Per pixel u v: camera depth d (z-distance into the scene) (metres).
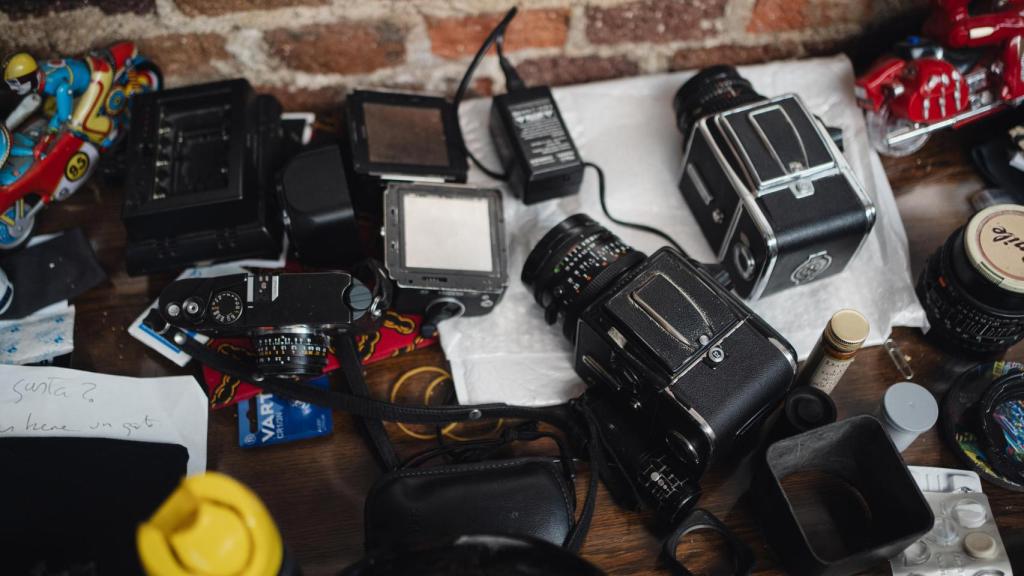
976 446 0.89
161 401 0.88
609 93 1.11
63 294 0.94
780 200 0.89
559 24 1.07
